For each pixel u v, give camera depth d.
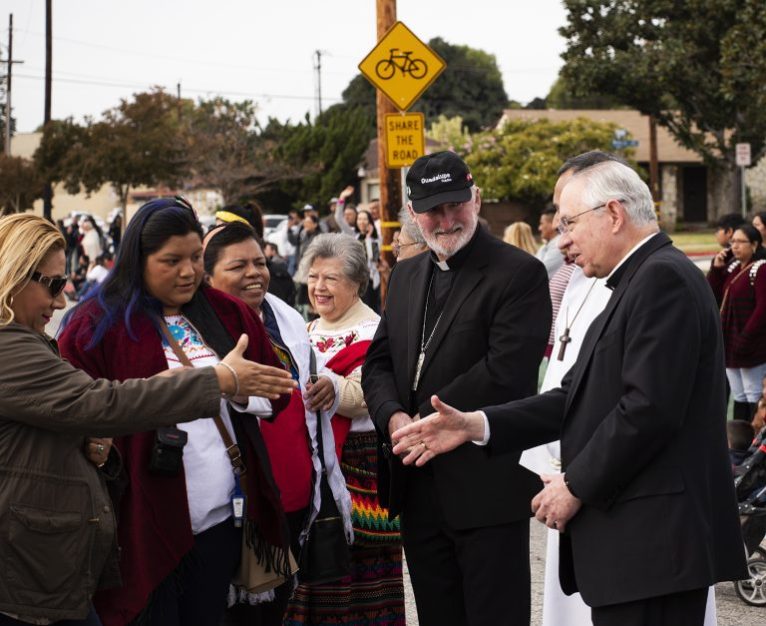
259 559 3.60
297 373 4.04
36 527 2.86
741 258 8.80
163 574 3.31
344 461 4.42
